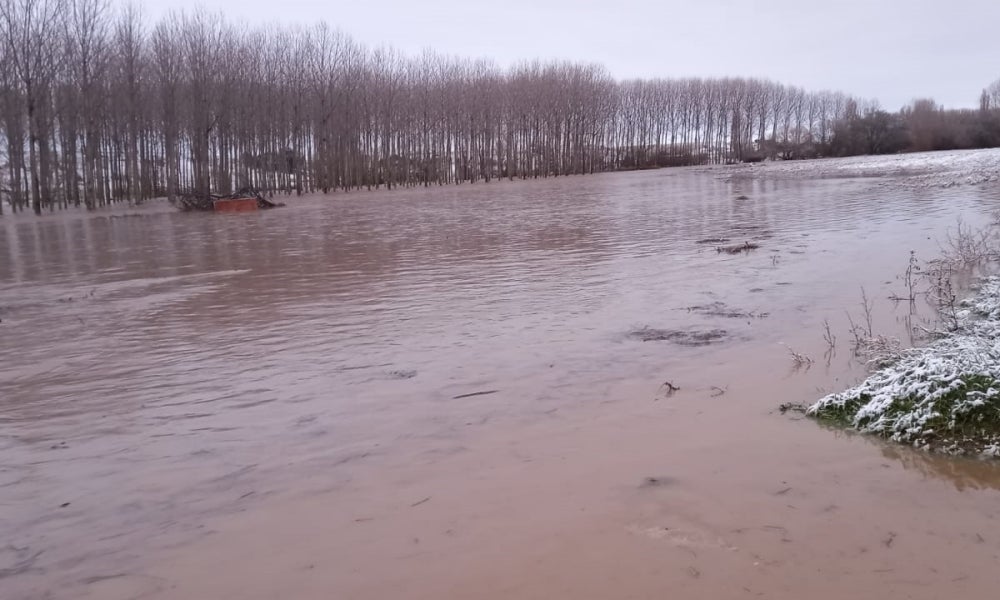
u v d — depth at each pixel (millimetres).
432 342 7473
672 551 3355
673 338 7227
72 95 35250
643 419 5062
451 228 20484
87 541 3668
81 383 6496
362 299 10039
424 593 3107
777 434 4715
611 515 3707
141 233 22703
